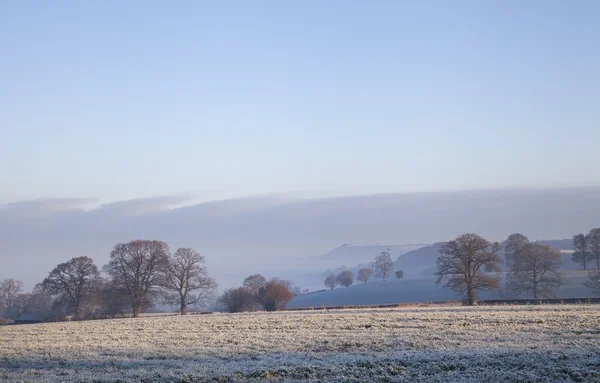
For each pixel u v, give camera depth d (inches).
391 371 890.7
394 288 6929.1
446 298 5826.8
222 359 1130.0
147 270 3073.3
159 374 958.4
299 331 1515.7
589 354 962.1
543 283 3602.4
